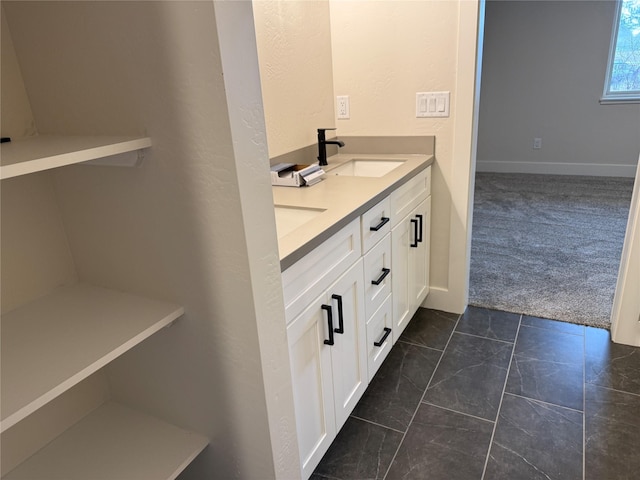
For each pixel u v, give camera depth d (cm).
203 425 119
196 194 94
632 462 153
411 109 232
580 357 209
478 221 398
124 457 113
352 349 163
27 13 95
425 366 210
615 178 504
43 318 103
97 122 98
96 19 89
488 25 519
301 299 125
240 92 85
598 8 467
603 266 297
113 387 130
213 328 105
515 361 210
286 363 113
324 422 149
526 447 162
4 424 75
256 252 96
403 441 168
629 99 479
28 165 74
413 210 213
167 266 104
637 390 187
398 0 219
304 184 185
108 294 112
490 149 564
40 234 109
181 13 81
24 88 102
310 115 228
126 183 101
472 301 264
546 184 499
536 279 285
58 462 111
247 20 85
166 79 87
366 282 168
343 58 239
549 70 506
